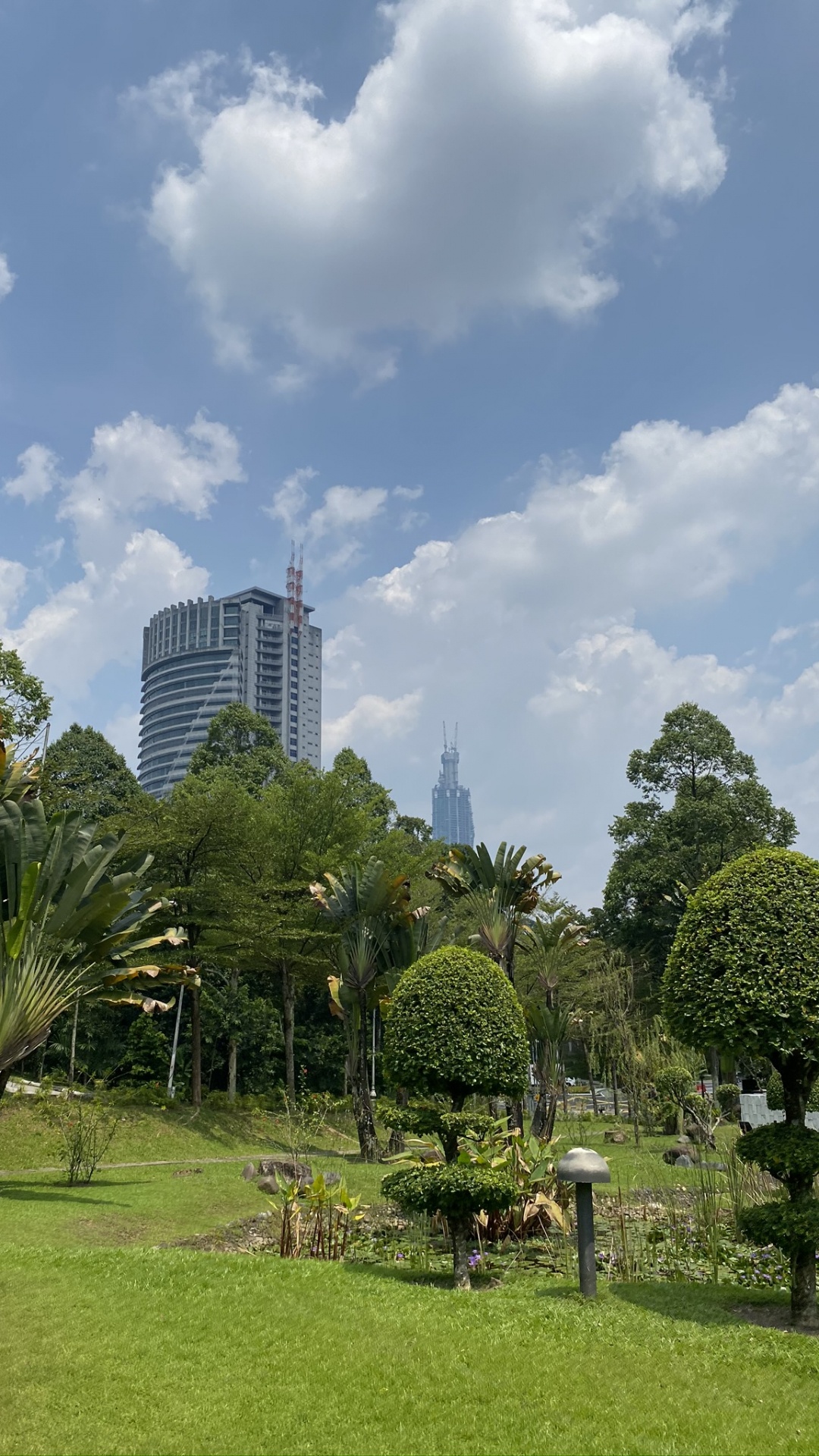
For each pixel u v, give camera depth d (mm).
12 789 16281
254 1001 34094
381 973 22766
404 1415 5062
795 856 7637
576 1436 4820
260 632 146875
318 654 153375
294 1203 9477
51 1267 7840
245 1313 6570
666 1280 8328
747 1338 6203
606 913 41219
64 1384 5457
